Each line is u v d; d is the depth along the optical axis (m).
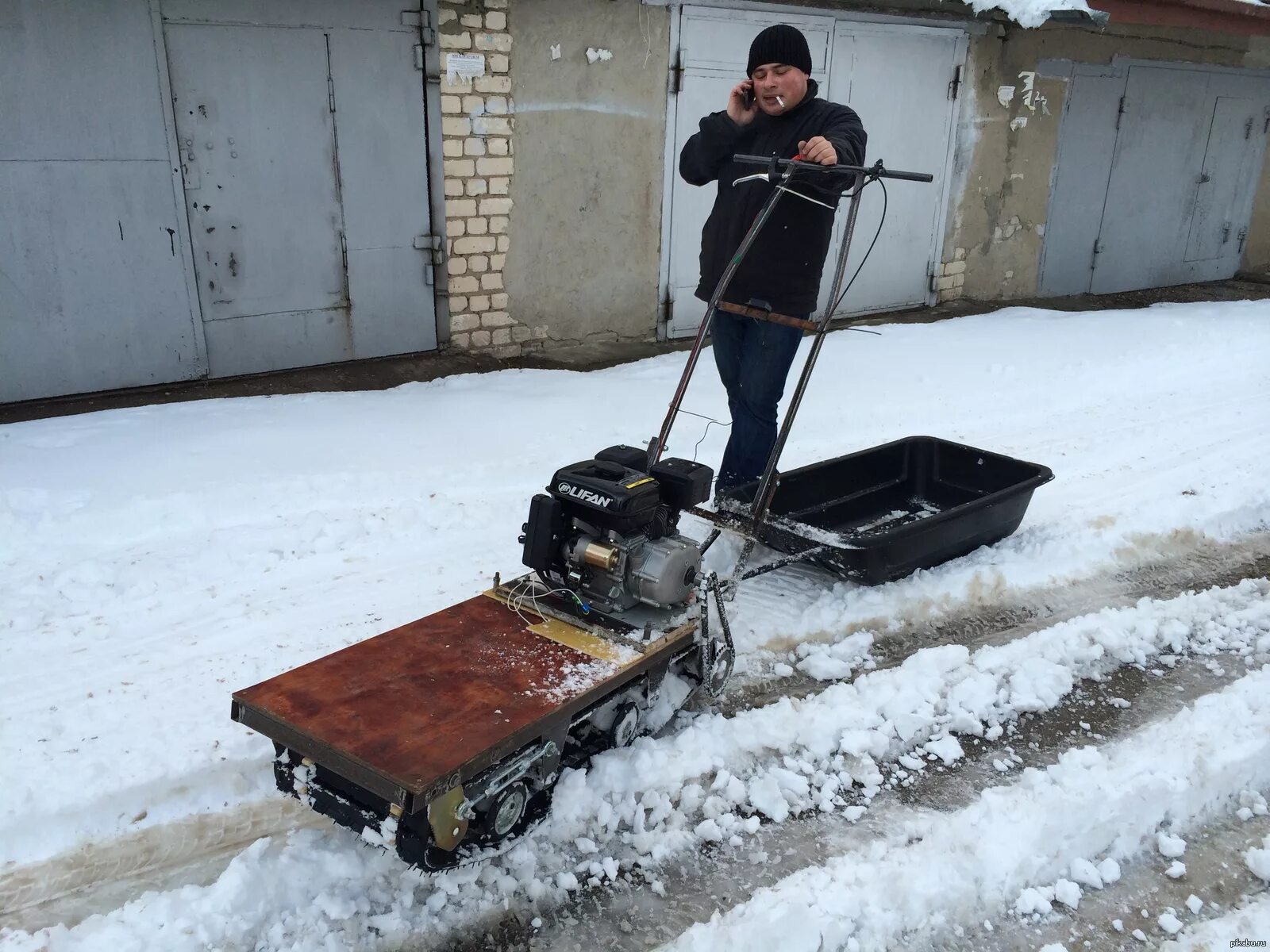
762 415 4.15
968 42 8.39
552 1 6.36
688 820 2.77
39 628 3.43
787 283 3.91
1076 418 6.16
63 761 2.78
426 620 2.86
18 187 5.17
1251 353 7.57
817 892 2.51
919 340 7.51
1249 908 2.57
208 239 5.73
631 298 7.35
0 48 4.96
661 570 2.86
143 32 5.25
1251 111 11.02
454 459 4.89
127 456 4.59
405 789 2.12
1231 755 3.06
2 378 5.40
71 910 2.39
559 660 2.68
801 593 3.99
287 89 5.71
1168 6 8.72
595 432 5.38
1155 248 10.83
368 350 6.45
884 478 4.69
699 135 4.01
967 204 9.00
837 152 3.47
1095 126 9.67
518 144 6.53
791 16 7.32
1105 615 3.91
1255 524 4.84
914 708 3.28
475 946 2.35
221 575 3.82
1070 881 2.64
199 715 3.02
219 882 2.42
